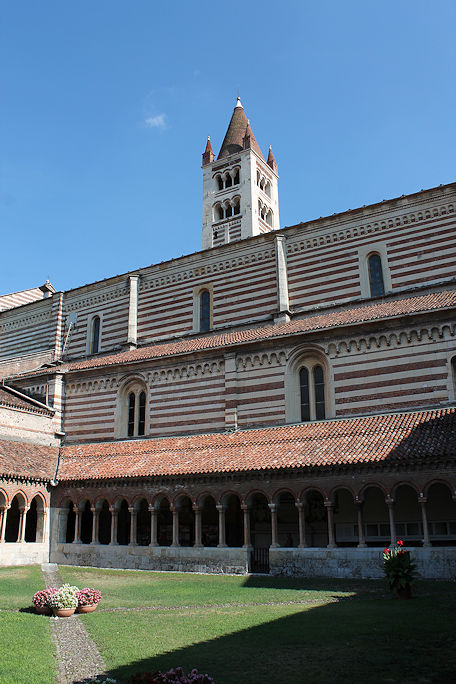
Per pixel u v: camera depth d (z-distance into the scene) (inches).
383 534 1204.5
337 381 1349.7
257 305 1721.2
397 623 623.8
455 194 1519.4
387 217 1596.9
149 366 1616.6
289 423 1379.2
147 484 1320.1
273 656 510.3
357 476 1085.8
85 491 1406.3
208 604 789.9
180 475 1259.8
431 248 1517.0
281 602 796.6
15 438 1552.7
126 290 1985.7
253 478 1187.3
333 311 1596.9
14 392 1775.3
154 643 564.1
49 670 472.1
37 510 1432.1
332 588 917.8
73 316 2094.0
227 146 2714.1
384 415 1266.0
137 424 1610.5
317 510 1301.7
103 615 713.0
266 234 1760.6
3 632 606.2
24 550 1362.0
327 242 1665.8
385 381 1293.1
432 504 1165.7
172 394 1560.0
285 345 1434.5
